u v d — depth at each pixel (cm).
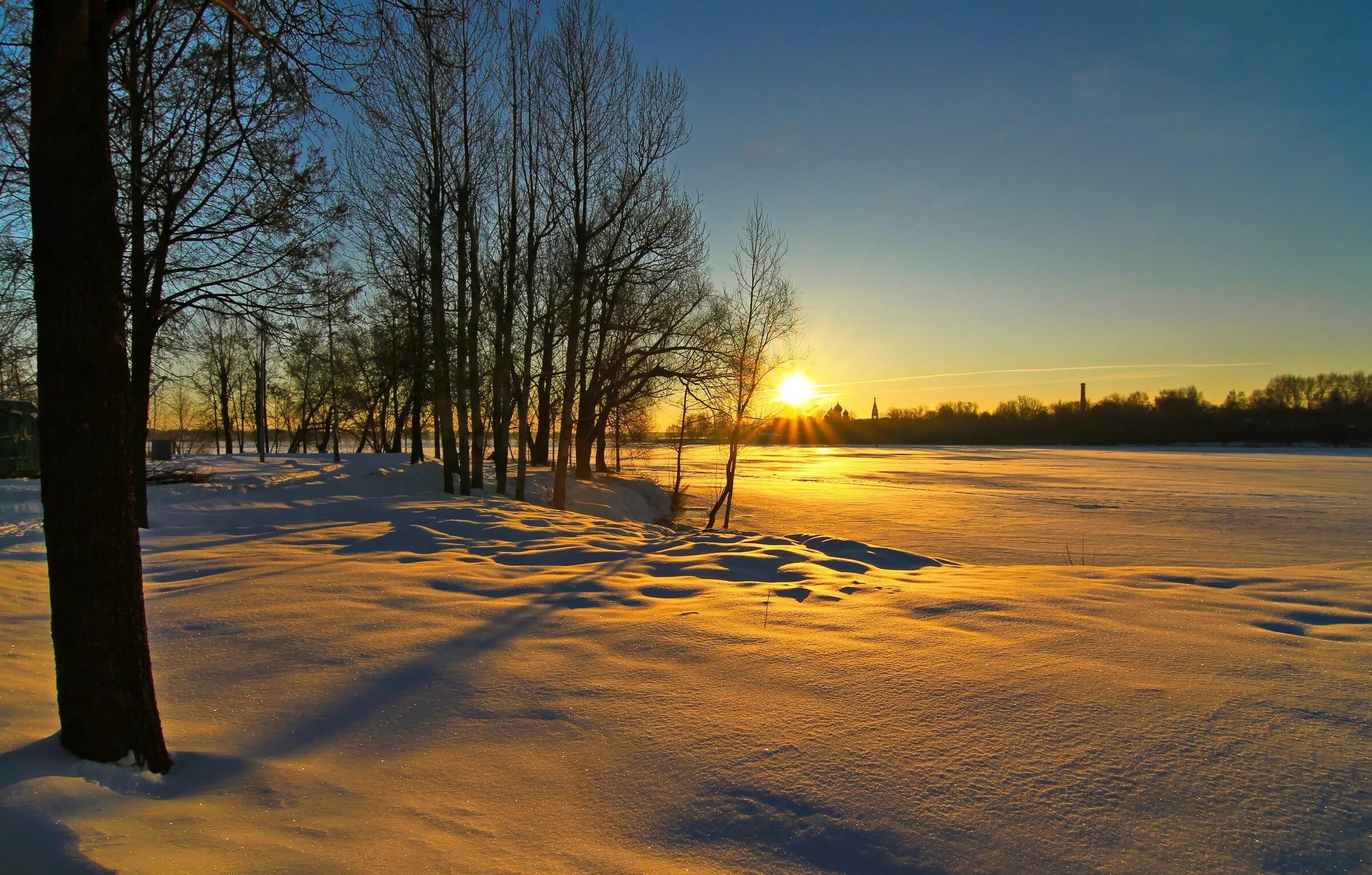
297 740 349
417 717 377
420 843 263
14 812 245
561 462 1912
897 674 424
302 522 1138
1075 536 2397
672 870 252
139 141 959
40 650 462
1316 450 10969
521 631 529
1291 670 423
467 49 1678
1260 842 262
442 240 1823
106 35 305
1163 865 251
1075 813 280
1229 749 326
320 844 259
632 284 2153
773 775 312
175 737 348
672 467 5347
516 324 2145
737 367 2089
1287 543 2283
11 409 1827
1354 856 254
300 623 539
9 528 945
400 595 630
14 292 973
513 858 256
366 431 4716
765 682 418
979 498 3700
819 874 251
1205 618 542
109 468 300
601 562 839
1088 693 389
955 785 301
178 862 239
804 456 8994
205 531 1046
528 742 348
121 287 311
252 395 5416
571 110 1833
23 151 789
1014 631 510
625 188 1955
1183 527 2636
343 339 2197
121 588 302
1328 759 317
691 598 652
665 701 393
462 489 1769
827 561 878
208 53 746
